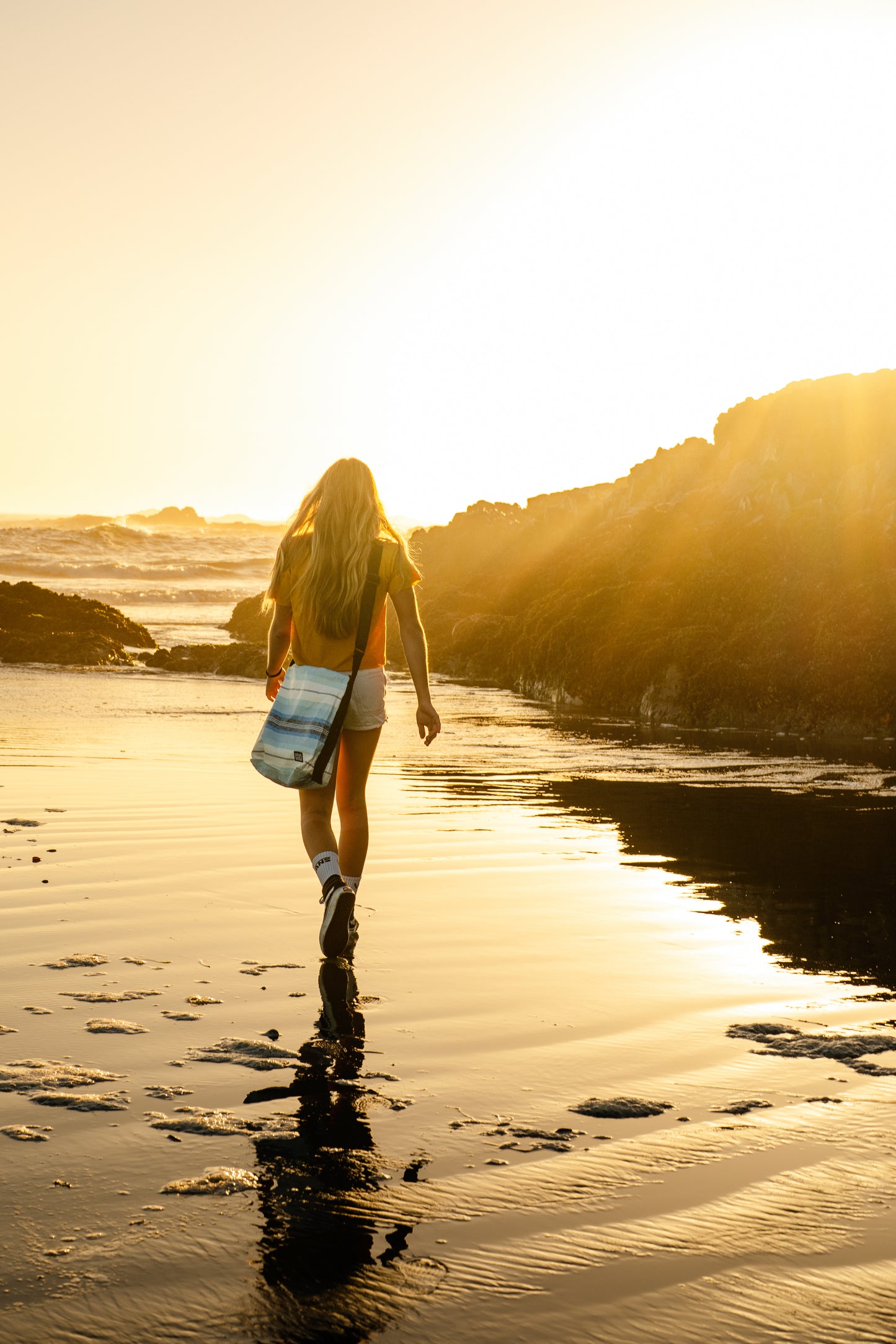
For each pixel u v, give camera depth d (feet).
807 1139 6.93
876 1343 4.83
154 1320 4.91
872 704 39.99
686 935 12.30
